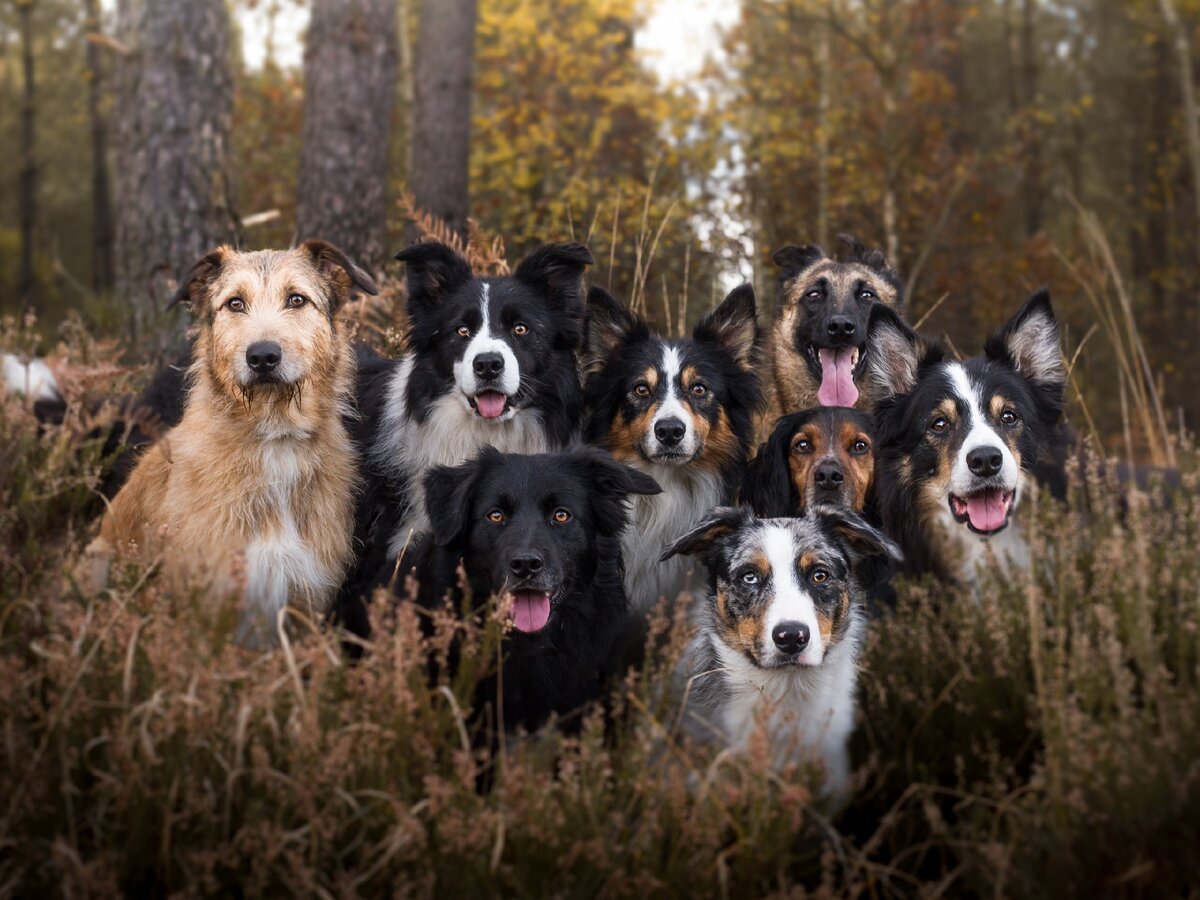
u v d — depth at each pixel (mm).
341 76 10367
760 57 17516
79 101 28297
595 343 6453
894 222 14484
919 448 5566
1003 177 21391
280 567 5168
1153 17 24531
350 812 3480
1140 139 29125
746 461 6520
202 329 5566
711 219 12164
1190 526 4598
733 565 4953
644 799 3656
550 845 3379
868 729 4449
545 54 16203
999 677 4297
